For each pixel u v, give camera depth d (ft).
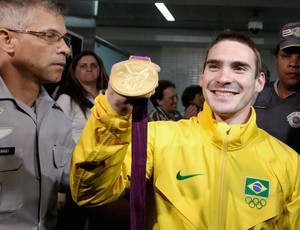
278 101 6.26
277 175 3.63
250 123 3.68
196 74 26.68
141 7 19.98
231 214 3.50
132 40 24.99
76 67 8.21
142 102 2.85
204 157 3.61
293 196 3.69
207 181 3.53
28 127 3.75
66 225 6.81
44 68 3.65
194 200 3.48
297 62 6.10
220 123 3.61
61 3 3.76
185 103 13.21
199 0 16.16
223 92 3.56
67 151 4.12
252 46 3.69
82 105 7.72
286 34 6.20
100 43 21.35
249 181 3.56
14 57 3.63
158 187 3.49
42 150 3.80
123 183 3.28
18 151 3.64
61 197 6.34
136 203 2.98
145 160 2.93
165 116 10.78
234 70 3.58
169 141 3.64
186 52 26.81
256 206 3.51
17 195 3.61
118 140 2.91
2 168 3.54
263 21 21.59
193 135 3.70
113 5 19.72
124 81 2.73
